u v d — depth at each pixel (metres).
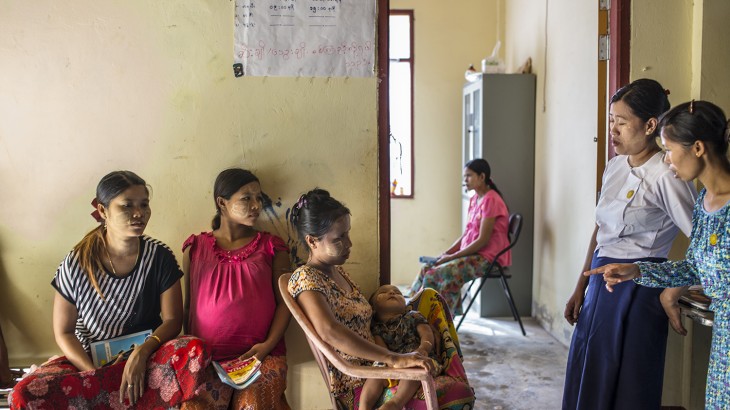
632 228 2.51
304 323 2.21
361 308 2.42
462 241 4.84
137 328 2.57
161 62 2.83
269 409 2.51
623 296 2.49
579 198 4.14
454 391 2.30
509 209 5.14
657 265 2.25
